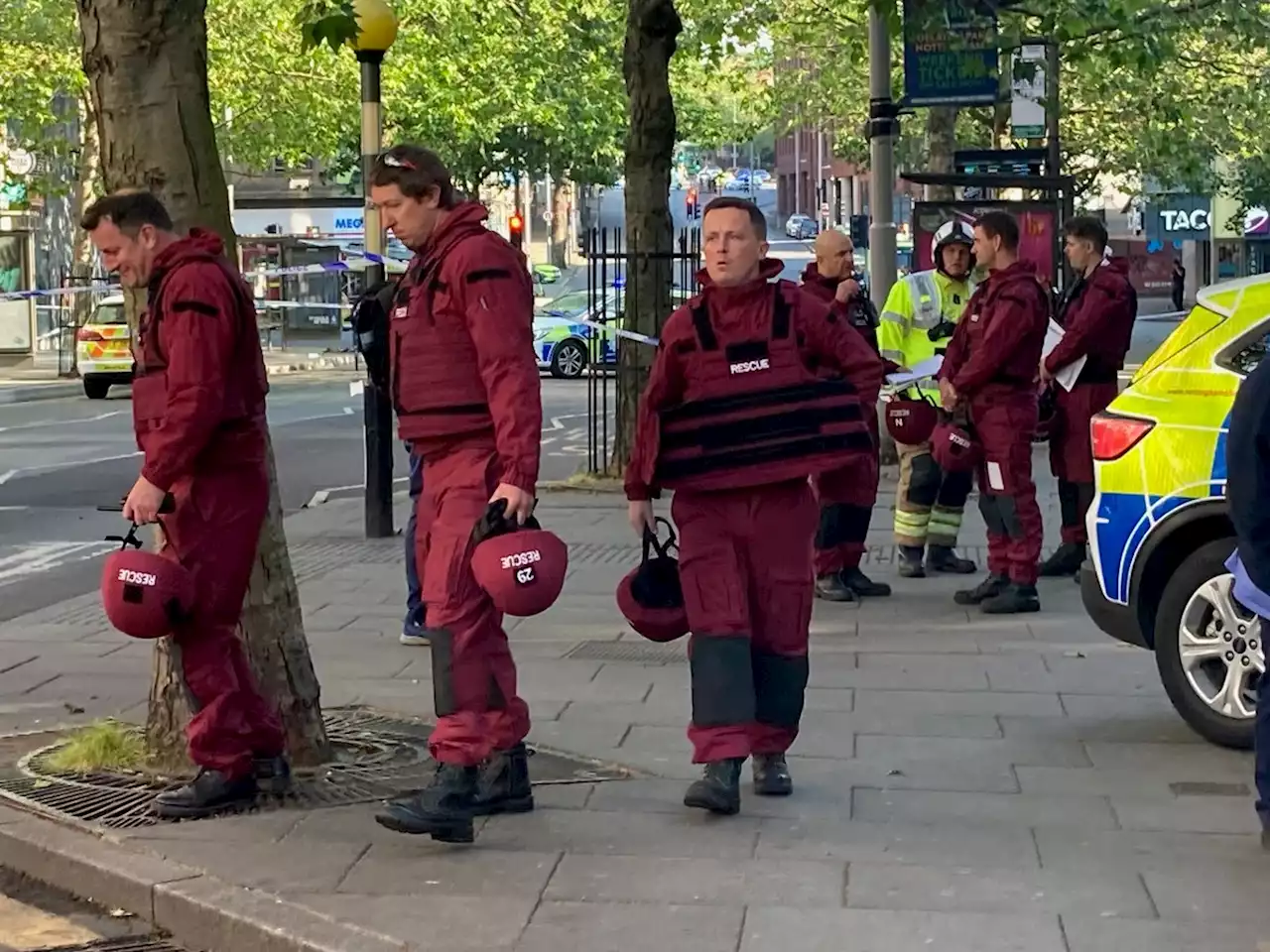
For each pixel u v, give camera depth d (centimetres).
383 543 1259
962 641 866
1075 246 1021
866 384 571
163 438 533
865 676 790
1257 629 653
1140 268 5997
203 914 495
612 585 1058
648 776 625
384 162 533
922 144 3881
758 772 600
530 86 3641
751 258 564
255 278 4025
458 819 535
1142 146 3191
